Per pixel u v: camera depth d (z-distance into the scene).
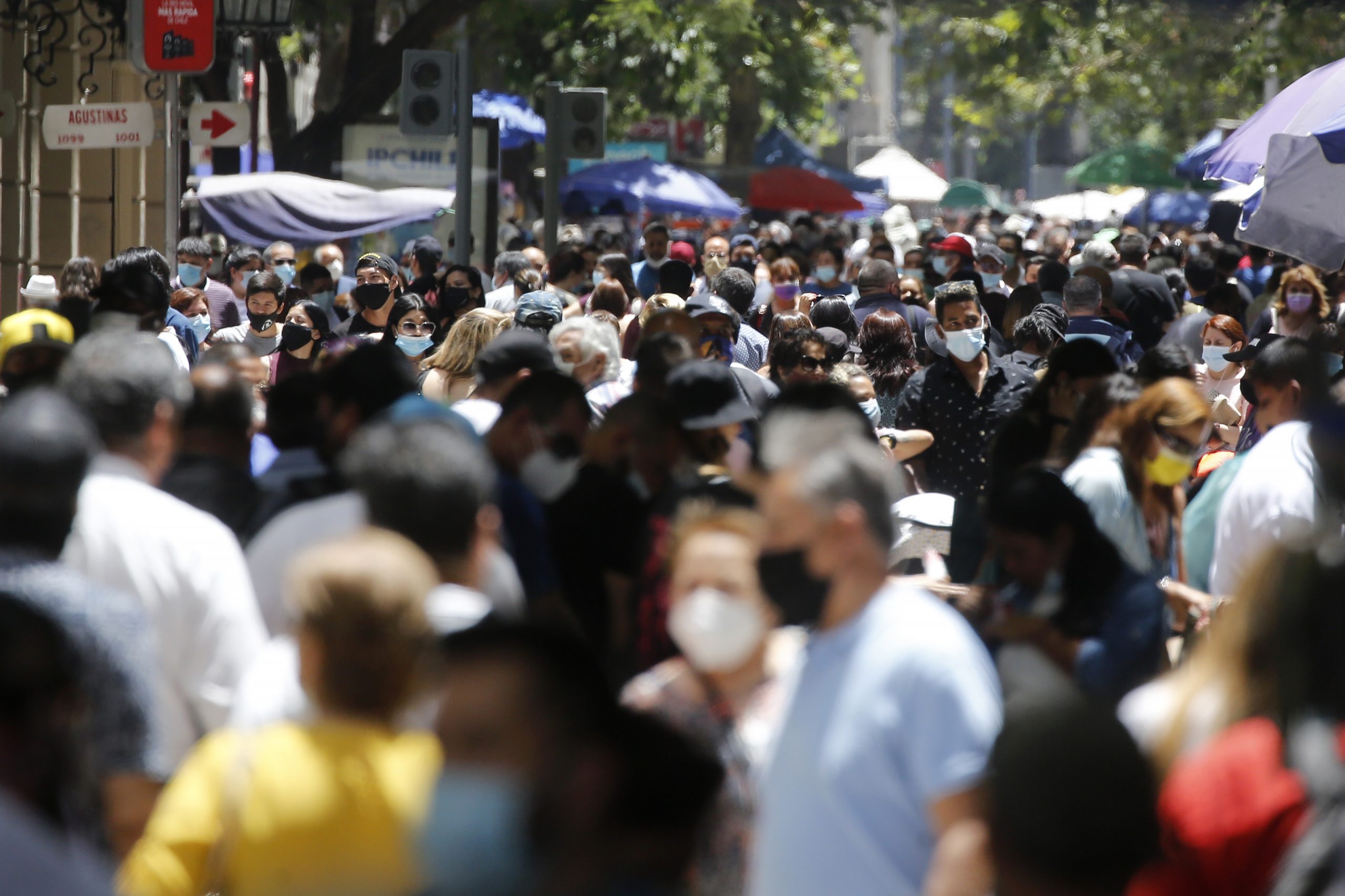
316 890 9.64
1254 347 28.39
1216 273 49.00
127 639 10.95
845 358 30.59
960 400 26.38
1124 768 7.44
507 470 17.23
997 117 134.12
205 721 12.89
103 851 10.52
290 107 90.25
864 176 139.88
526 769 7.09
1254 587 10.15
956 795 10.20
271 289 35.06
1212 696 10.16
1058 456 18.58
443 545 12.28
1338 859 8.93
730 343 27.75
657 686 12.67
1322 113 27.03
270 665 10.85
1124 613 13.91
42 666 9.70
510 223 97.31
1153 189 126.62
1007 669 12.89
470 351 25.52
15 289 45.97
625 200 89.75
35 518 11.20
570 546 17.03
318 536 14.34
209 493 15.30
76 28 48.69
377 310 36.81
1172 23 86.00
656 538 15.83
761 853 11.05
